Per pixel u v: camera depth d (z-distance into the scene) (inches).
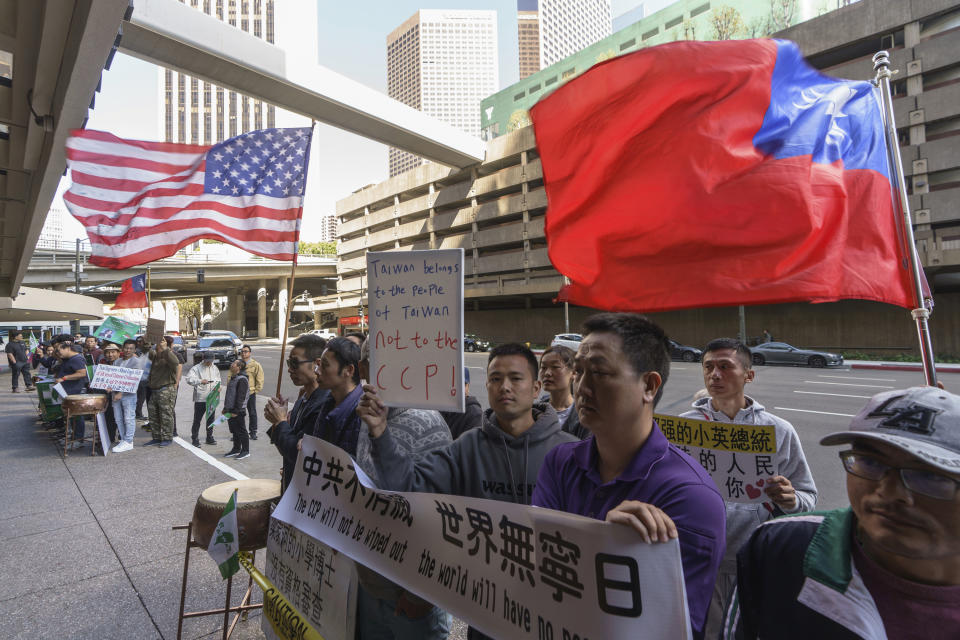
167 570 140.4
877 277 86.0
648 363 50.8
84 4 226.1
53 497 203.9
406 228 1859.0
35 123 327.6
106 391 327.6
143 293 462.9
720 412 91.4
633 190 96.1
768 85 91.5
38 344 863.1
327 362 103.0
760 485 82.1
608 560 44.5
